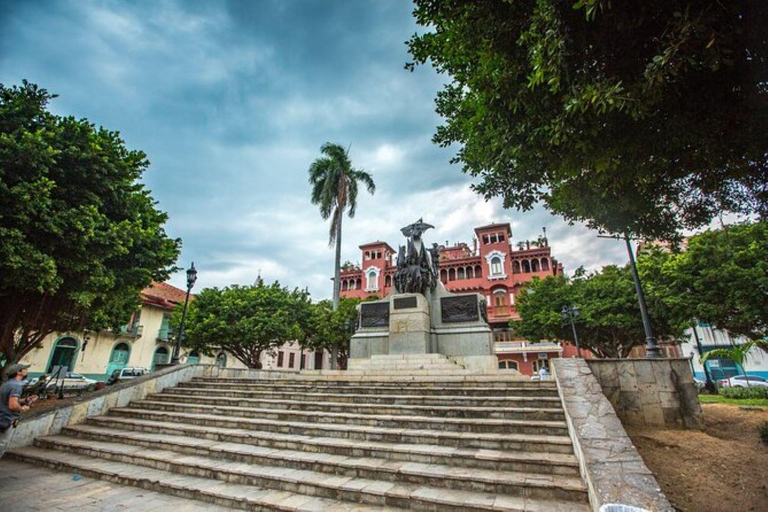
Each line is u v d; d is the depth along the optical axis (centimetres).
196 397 980
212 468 584
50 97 869
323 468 561
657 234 670
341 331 2688
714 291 1572
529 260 4291
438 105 834
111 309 1353
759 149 453
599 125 440
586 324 2519
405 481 512
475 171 761
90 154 855
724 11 336
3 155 719
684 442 661
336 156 2948
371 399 844
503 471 512
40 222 755
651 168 502
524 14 434
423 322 1469
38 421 822
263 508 480
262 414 823
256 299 2552
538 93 464
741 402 1198
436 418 694
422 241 1689
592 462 430
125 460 675
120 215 980
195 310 2380
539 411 661
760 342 1596
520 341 3812
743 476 545
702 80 412
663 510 336
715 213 623
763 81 397
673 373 770
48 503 509
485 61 473
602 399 614
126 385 1018
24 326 1048
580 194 610
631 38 395
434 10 492
